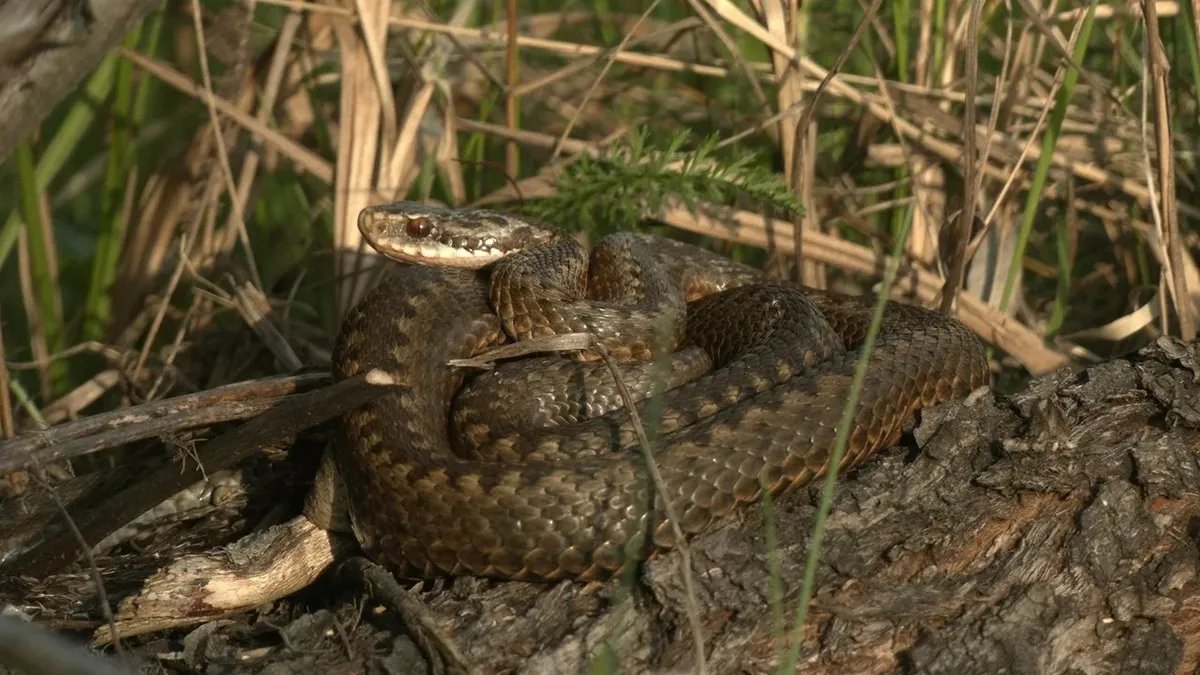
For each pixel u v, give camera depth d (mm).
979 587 8117
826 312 11445
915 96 13859
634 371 10148
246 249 13406
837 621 7891
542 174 14188
